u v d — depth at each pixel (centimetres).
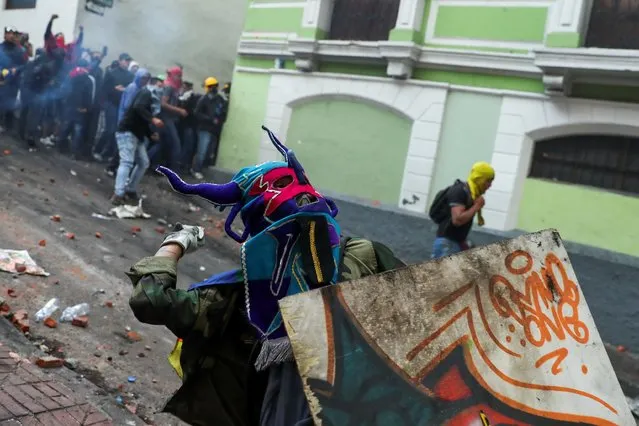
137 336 451
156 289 183
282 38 982
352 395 157
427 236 805
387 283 171
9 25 1438
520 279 191
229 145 1052
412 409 161
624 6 696
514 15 768
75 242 622
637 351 644
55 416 311
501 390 173
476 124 796
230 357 199
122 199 819
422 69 840
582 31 714
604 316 668
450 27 816
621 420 185
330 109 933
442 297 177
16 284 479
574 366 187
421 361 167
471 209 577
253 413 201
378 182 884
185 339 197
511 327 183
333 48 898
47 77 1050
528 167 763
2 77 1115
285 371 178
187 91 1117
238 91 1045
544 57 706
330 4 933
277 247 188
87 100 1034
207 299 192
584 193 716
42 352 385
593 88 712
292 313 160
